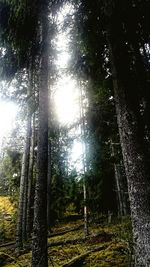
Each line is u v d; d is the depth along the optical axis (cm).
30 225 1575
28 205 1533
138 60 644
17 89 919
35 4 665
